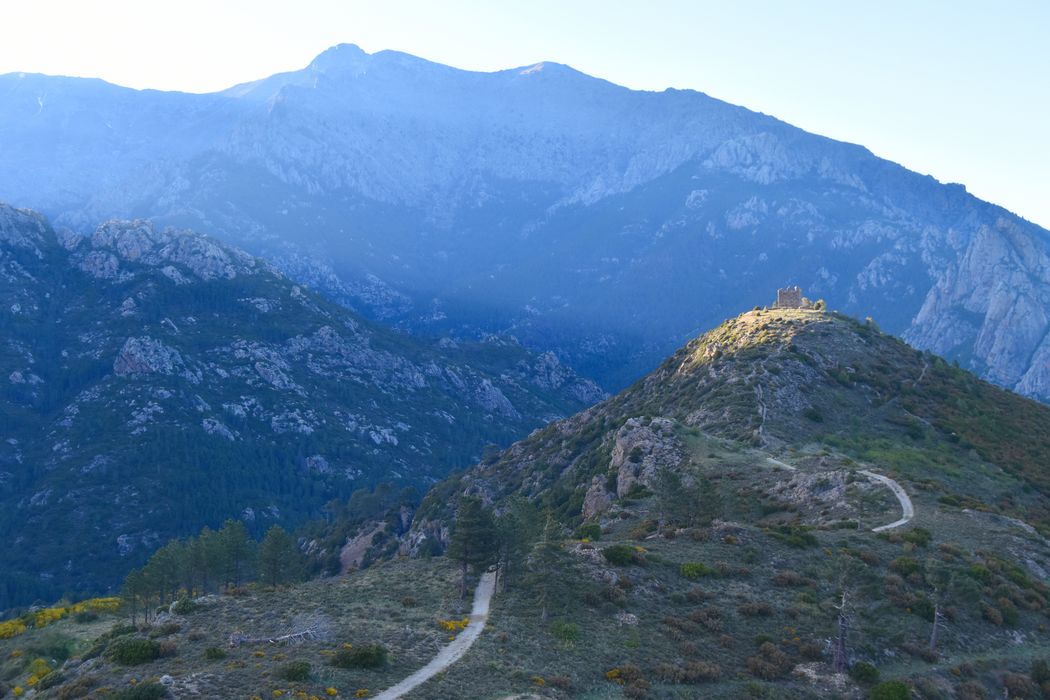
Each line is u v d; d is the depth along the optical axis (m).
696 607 65.69
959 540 85.75
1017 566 81.69
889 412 147.25
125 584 92.62
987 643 68.12
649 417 126.12
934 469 115.38
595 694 51.31
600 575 67.62
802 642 62.38
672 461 113.31
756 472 107.25
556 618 60.72
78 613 105.94
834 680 58.38
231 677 47.78
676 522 87.31
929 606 69.56
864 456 117.94
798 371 152.00
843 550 78.19
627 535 89.56
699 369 172.38
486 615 61.69
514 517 71.44
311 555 196.62
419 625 58.62
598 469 135.12
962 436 139.12
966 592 71.00
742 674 57.44
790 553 77.69
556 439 191.75
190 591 104.50
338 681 47.97
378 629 57.34
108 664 52.84
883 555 78.38
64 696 48.84
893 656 63.44
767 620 65.00
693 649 58.91
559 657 55.03
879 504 94.44
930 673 61.97
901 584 72.31
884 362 170.88
